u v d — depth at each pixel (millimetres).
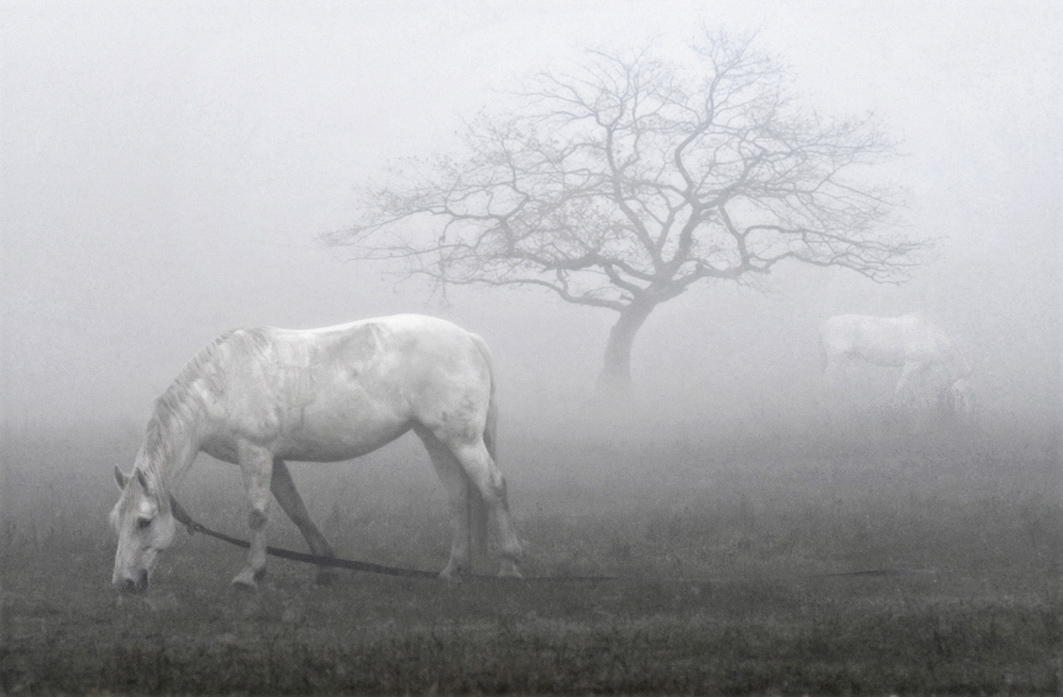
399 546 11164
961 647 6828
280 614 8117
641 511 13461
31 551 10594
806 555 10398
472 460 9773
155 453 9125
